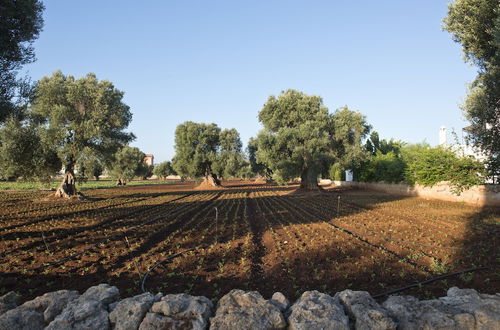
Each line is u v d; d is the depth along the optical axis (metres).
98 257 10.16
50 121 29.47
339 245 11.12
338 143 40.69
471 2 15.85
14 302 4.47
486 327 3.74
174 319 3.83
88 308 4.00
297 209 22.89
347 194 37.09
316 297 4.26
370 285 7.30
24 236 13.63
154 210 23.47
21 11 11.54
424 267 8.45
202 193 45.03
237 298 4.20
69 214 21.30
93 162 31.45
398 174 35.31
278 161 37.62
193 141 62.97
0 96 11.60
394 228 14.31
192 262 9.42
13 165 23.39
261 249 10.88
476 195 23.09
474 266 8.42
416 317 3.90
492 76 15.41
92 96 29.77
